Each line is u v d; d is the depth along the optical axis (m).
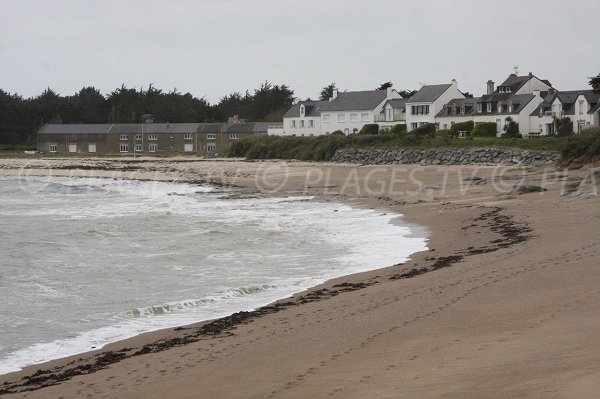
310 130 144.00
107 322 19.73
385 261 27.42
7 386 13.88
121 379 13.45
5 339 18.17
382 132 118.25
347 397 10.59
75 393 12.73
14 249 32.97
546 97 112.44
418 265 25.20
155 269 27.66
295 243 33.34
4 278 26.17
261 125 167.62
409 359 12.35
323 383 11.52
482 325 14.37
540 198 44.16
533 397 9.49
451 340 13.39
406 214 43.00
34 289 24.41
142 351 15.97
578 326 13.26
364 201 52.75
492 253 25.59
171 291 23.64
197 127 171.00
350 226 38.91
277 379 12.13
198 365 13.90
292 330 16.25
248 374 12.73
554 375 10.31
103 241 35.31
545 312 14.84
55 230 39.69
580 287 17.16
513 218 36.19
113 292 23.73
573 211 36.25
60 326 19.44
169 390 12.27
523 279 19.09
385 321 15.89
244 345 15.24
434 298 17.98
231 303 21.36
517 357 11.56
